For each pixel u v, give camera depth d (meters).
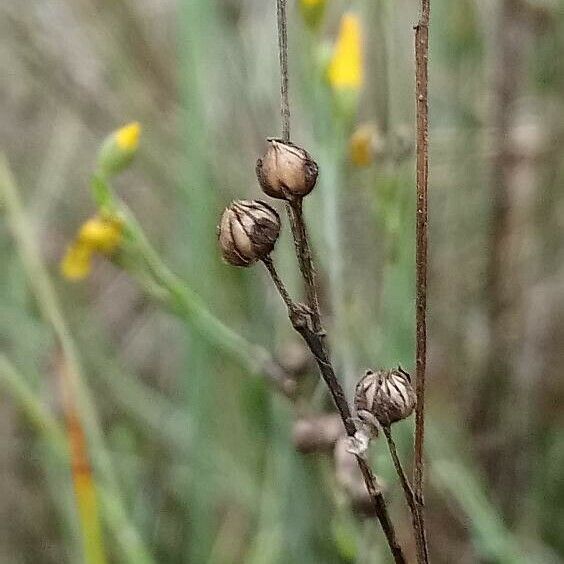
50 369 0.14
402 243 0.11
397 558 0.06
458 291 0.15
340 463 0.08
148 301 0.16
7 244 0.14
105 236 0.09
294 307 0.06
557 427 0.15
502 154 0.14
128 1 0.16
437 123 0.15
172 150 0.15
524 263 0.15
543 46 0.15
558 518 0.14
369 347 0.11
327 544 0.11
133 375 0.16
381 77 0.12
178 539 0.13
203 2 0.12
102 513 0.11
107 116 0.16
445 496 0.13
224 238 0.06
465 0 0.15
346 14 0.11
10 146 0.17
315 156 0.10
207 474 0.12
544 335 0.15
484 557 0.12
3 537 0.15
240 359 0.10
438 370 0.15
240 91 0.14
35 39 0.16
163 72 0.16
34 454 0.15
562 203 0.15
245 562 0.13
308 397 0.10
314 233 0.11
